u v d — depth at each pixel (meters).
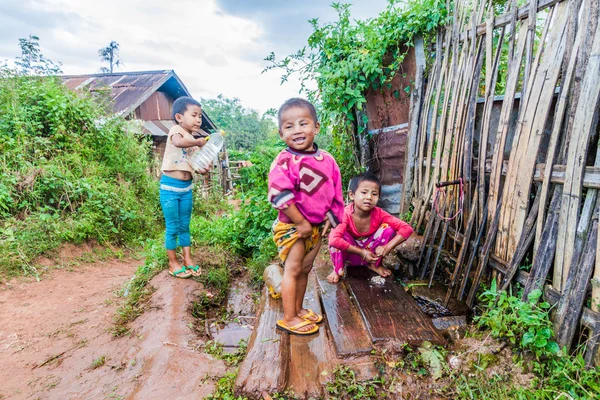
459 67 3.12
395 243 3.07
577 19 2.01
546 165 2.15
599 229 1.83
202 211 10.55
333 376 1.97
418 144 3.97
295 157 1.99
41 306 3.55
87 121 7.29
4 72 6.64
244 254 5.22
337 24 4.27
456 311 2.86
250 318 3.37
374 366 2.04
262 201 5.04
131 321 3.11
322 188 2.03
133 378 2.27
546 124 2.29
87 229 5.52
